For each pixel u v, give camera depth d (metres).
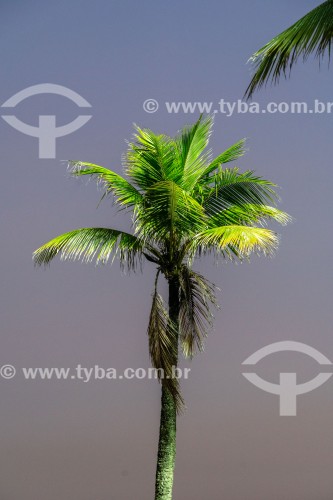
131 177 11.74
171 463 11.89
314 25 8.95
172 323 11.80
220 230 10.88
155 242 11.90
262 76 9.47
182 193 10.92
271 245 10.63
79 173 11.91
